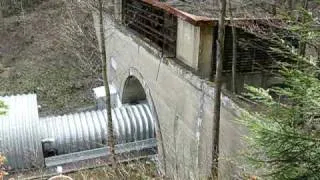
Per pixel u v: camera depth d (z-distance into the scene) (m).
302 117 5.59
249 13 16.50
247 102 13.12
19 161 20.14
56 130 21.50
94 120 22.38
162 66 18.67
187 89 16.45
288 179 5.45
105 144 21.75
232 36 16.38
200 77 15.70
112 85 27.94
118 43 25.27
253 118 5.77
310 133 5.54
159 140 19.91
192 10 17.48
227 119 13.71
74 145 21.50
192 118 16.23
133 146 21.34
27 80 32.91
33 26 39.59
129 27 23.77
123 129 22.02
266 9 16.84
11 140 20.02
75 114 23.09
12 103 21.62
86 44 31.34
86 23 32.03
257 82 17.44
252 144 5.91
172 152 17.94
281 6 15.35
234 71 15.62
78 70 33.34
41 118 22.70
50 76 33.22
